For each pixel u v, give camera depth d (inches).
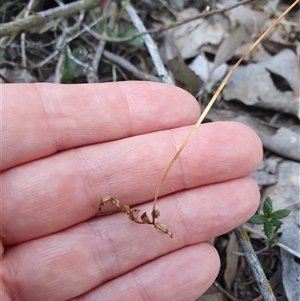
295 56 5.8
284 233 4.9
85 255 4.2
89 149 4.4
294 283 4.6
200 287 4.3
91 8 6.0
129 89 4.5
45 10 6.4
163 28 5.6
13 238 4.2
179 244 4.4
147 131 4.5
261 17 6.2
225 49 5.9
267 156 5.4
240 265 5.0
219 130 4.4
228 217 4.3
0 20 6.4
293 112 5.6
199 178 4.3
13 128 4.1
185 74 5.8
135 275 4.3
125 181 4.3
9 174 4.2
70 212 4.3
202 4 6.4
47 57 6.2
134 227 4.3
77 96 4.4
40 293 4.2
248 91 5.8
